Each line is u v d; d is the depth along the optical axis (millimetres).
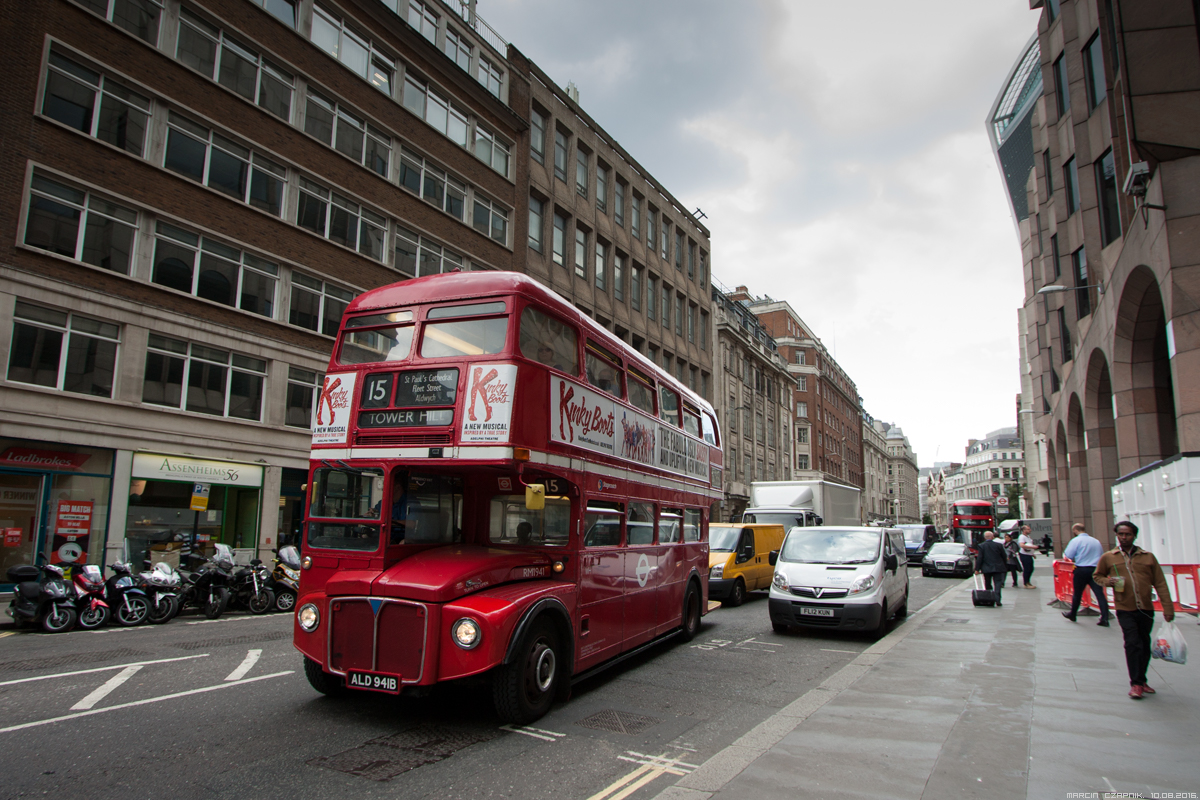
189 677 7859
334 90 21984
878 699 6844
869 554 12078
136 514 16797
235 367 19250
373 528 6477
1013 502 111188
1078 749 5246
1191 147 14133
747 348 52031
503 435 6254
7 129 14914
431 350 6773
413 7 25469
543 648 6629
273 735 5801
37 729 5859
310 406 21156
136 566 16703
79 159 16062
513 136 29203
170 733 5805
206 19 18875
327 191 21797
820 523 24188
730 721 6477
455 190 26391
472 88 26953
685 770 5094
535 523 7453
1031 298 47688
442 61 25641
